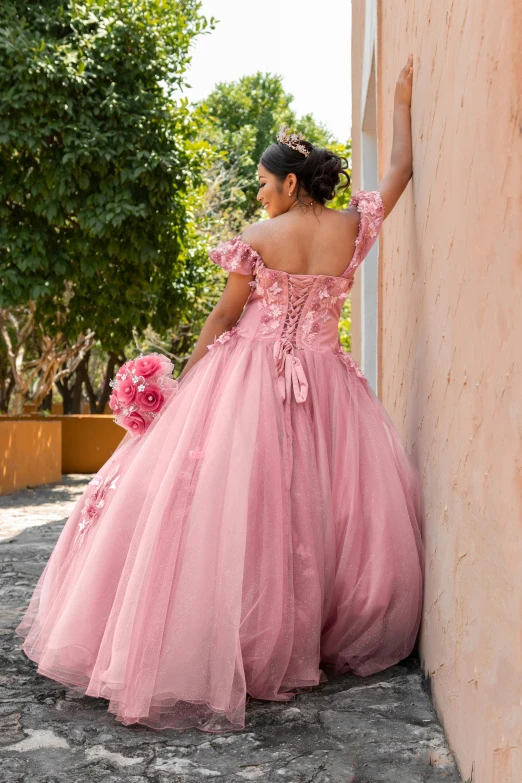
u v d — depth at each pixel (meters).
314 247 2.79
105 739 2.14
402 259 3.37
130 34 9.30
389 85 4.13
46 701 2.45
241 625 2.36
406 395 3.23
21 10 9.22
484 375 1.70
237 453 2.50
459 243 2.02
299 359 2.76
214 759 2.00
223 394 2.65
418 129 2.83
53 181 8.89
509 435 1.47
